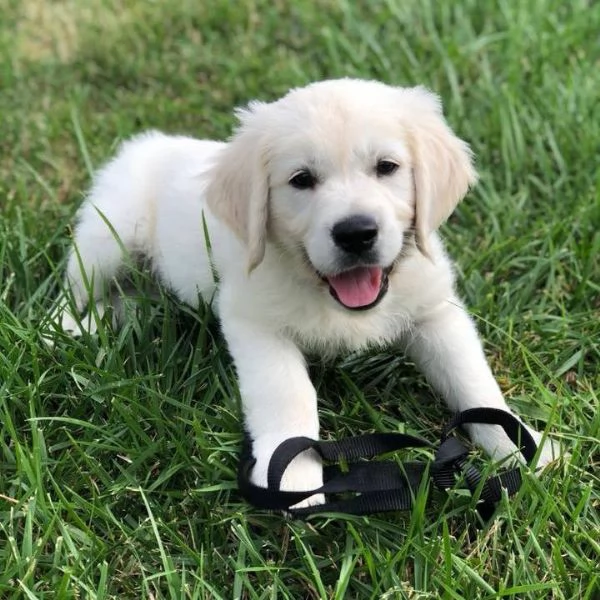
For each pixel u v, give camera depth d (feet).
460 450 1.93
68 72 3.78
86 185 3.06
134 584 1.82
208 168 2.35
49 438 2.09
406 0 3.93
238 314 2.19
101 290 2.60
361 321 2.21
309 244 2.01
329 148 1.98
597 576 1.74
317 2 4.06
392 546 1.85
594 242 2.63
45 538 1.82
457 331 2.21
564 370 2.28
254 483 1.93
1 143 3.34
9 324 2.27
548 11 3.77
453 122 3.18
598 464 2.05
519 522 1.87
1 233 2.61
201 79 3.70
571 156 3.04
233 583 1.80
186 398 2.18
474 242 2.79
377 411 2.20
